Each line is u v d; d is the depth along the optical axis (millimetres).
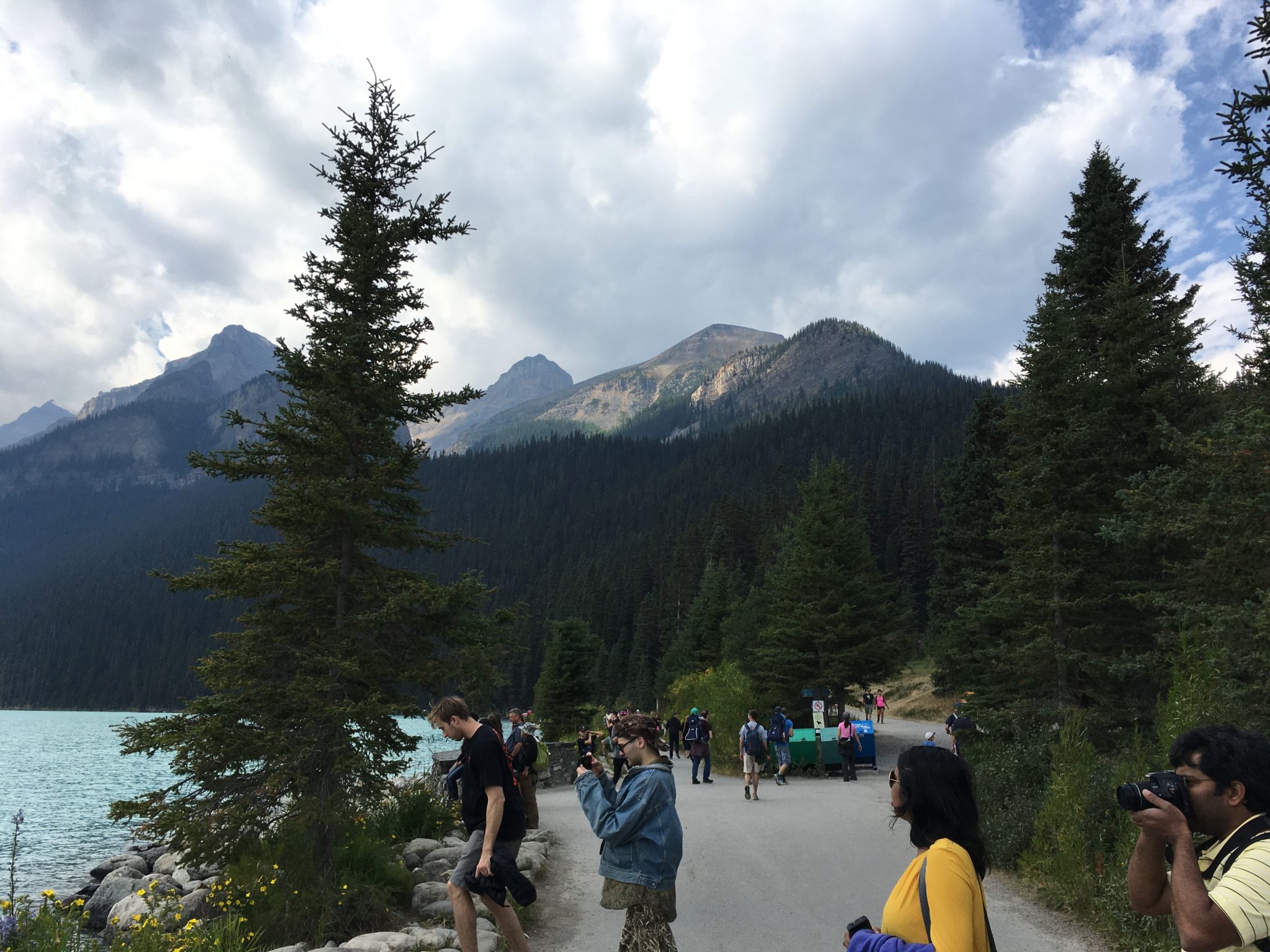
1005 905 8953
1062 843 9273
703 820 14062
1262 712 9539
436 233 10570
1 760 52125
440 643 9977
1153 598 13000
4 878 16141
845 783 21016
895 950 2367
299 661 9109
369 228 9984
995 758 13898
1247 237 10523
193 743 8156
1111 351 18016
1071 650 16328
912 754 2699
